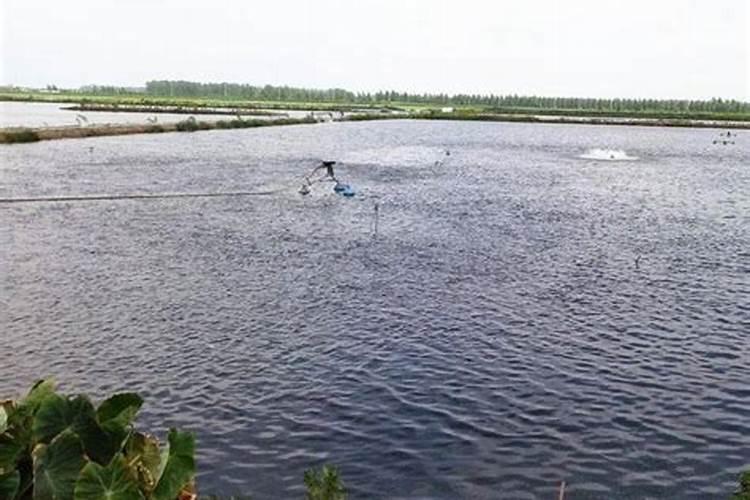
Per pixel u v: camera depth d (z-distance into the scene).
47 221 45.78
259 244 40.66
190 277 33.06
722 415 19.77
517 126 196.75
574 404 20.19
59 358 22.73
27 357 22.73
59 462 7.86
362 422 18.77
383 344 24.75
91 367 22.08
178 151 94.75
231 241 41.25
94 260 35.81
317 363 22.83
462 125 195.25
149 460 8.38
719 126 199.00
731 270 37.16
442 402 20.09
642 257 39.75
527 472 16.48
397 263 36.88
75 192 57.94
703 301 31.14
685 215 55.06
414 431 18.30
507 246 41.84
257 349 24.00
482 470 16.52
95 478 7.57
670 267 37.47
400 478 16.08
